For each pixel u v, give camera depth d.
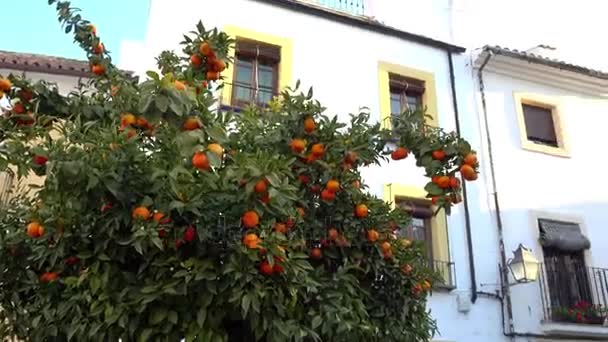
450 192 3.55
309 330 3.21
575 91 11.97
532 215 10.30
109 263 3.08
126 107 3.12
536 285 9.77
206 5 9.23
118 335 3.00
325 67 9.76
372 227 4.05
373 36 10.46
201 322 2.93
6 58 8.24
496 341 9.06
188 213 3.08
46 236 3.11
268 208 3.06
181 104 2.72
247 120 4.03
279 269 3.07
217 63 3.98
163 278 3.04
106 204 3.03
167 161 2.97
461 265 9.38
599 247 10.60
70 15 4.08
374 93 9.95
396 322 3.97
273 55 9.48
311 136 3.69
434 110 10.37
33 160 3.05
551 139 11.48
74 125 3.20
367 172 9.24
